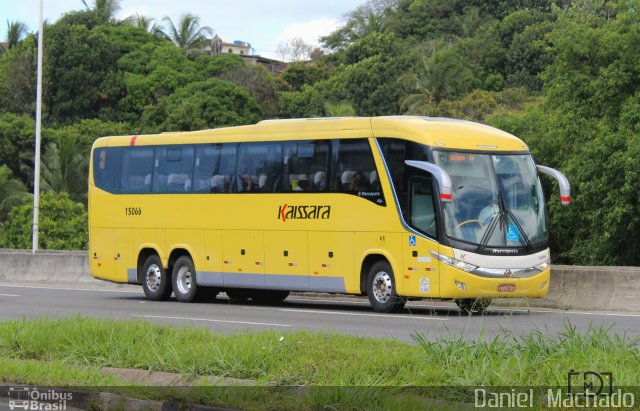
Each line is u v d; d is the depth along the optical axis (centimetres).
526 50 8244
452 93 7625
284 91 9069
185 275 2430
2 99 7962
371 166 2041
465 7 10338
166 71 8331
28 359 1180
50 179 6378
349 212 2072
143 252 2531
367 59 8412
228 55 9044
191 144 2423
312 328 1636
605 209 3272
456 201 1927
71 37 8169
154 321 1769
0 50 9650
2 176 6006
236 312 2059
